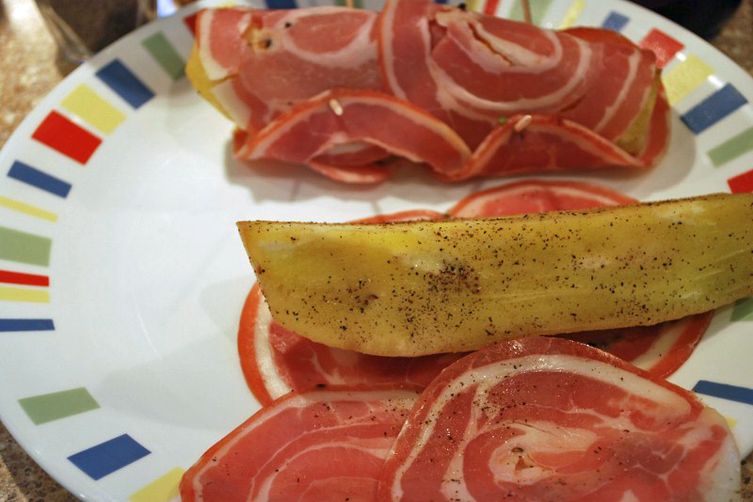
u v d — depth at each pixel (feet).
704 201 0.85
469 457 0.74
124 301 0.91
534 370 0.78
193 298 0.92
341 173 1.02
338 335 0.80
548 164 1.02
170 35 1.10
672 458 0.73
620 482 0.72
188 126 1.06
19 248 0.92
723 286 0.83
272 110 1.02
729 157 0.99
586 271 0.82
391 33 0.98
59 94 1.03
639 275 0.82
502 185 1.03
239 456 0.76
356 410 0.79
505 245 0.82
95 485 0.73
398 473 0.74
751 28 1.20
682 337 0.84
